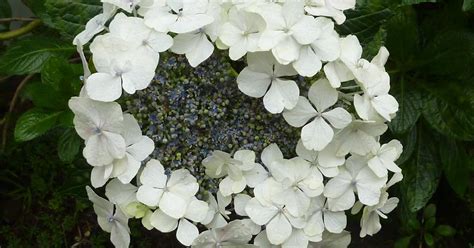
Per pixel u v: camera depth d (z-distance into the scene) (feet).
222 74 1.67
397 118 2.13
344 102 1.73
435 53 2.14
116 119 1.59
